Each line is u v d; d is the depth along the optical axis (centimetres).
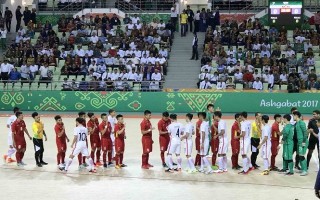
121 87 3422
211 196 1620
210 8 4259
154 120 3053
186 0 4300
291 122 1927
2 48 4088
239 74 3450
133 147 2312
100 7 4334
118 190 1684
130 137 2534
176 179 1814
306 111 3247
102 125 1948
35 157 1983
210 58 3644
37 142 1978
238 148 1922
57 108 3403
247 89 3341
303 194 1638
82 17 4216
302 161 1866
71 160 1895
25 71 3612
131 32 3909
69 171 1920
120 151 1955
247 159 1889
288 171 1906
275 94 3256
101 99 3372
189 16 4097
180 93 3319
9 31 4238
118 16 4238
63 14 4212
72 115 3247
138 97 3347
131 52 3716
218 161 1923
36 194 1648
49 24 4006
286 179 1816
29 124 2888
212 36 3825
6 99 3441
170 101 3331
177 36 4072
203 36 4038
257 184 1753
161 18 4272
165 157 2117
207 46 3706
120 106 3362
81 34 3941
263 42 3747
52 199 1598
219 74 3488
